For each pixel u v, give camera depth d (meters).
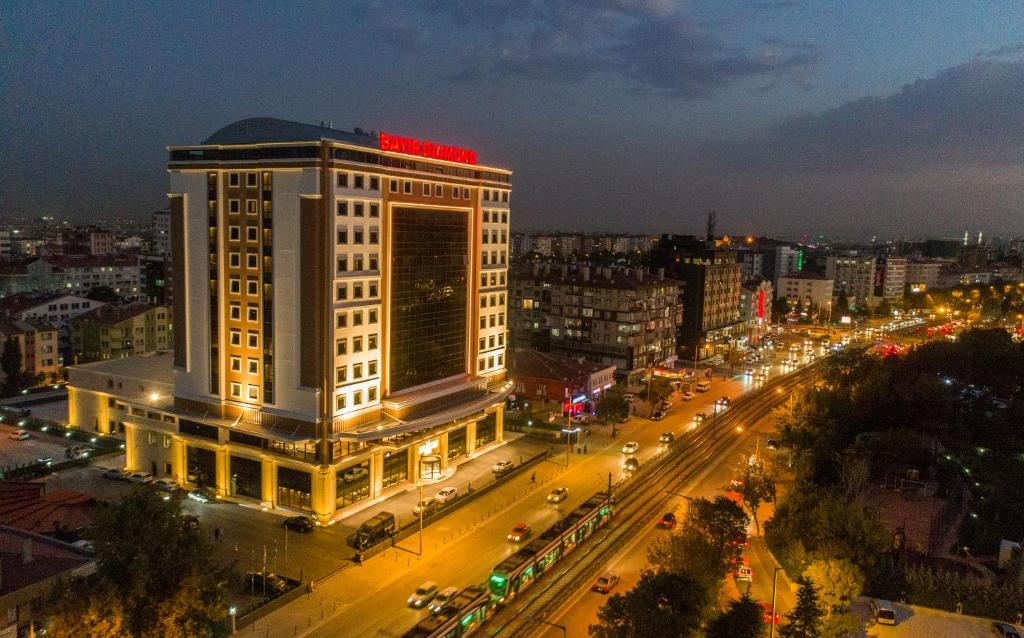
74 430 122.31
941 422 126.38
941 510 94.31
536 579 76.06
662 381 160.88
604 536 89.06
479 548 84.50
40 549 63.62
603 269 193.75
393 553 82.25
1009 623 68.81
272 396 92.31
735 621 57.78
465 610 64.44
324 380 89.06
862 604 71.56
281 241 89.19
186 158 95.94
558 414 147.88
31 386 152.50
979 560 87.44
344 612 68.75
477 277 118.38
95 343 173.38
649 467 117.12
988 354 159.38
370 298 94.88
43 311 182.50
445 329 112.25
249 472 94.69
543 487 106.50
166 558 54.53
